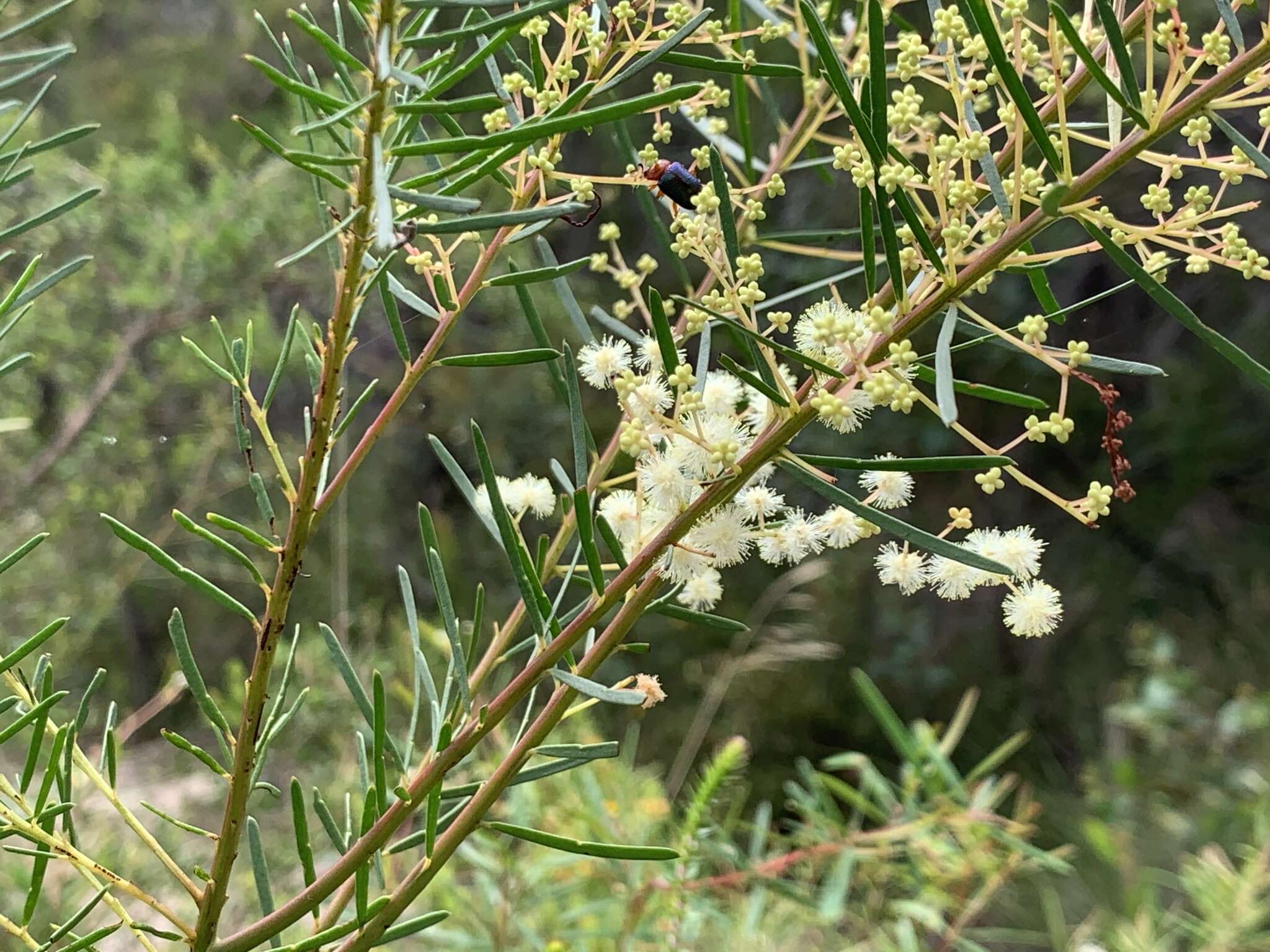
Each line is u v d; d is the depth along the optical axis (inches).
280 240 42.3
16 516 35.6
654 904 18.9
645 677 11.0
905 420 58.9
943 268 10.1
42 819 10.7
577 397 10.9
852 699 61.1
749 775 59.3
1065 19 9.6
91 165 52.2
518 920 18.5
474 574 60.1
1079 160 41.1
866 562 63.0
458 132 11.0
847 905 28.1
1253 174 10.0
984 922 38.5
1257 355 57.2
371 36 9.6
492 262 11.2
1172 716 46.6
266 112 55.7
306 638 39.9
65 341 36.8
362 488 57.7
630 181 11.2
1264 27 9.7
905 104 10.3
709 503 10.6
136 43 59.1
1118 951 24.6
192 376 40.3
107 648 54.6
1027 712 60.3
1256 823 33.5
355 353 57.1
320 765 37.8
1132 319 60.4
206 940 10.9
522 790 19.9
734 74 11.0
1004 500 62.1
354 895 11.7
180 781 41.2
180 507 44.3
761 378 10.9
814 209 55.6
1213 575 60.1
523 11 9.5
